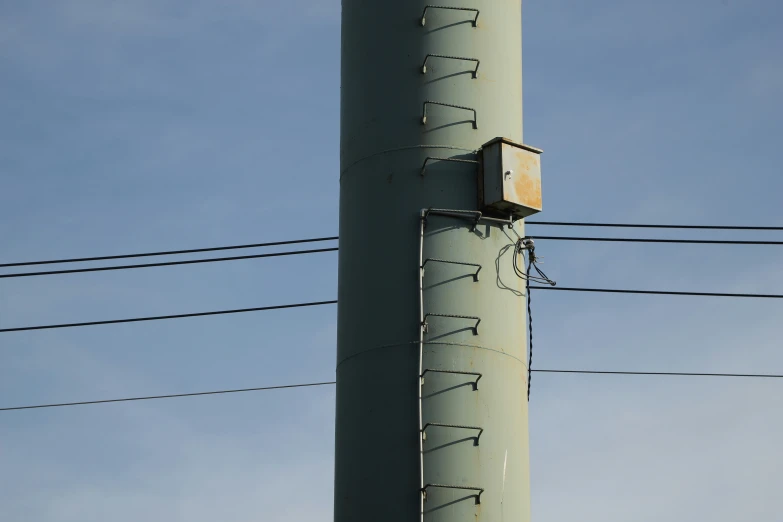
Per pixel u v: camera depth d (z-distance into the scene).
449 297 31.84
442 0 34.66
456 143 33.28
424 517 29.86
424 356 31.28
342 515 31.03
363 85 34.69
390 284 32.16
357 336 32.28
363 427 31.28
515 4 36.00
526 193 32.69
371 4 35.38
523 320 33.19
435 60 34.00
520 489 31.06
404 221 32.62
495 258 32.72
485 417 31.06
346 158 34.59
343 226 34.06
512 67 34.97
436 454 30.42
